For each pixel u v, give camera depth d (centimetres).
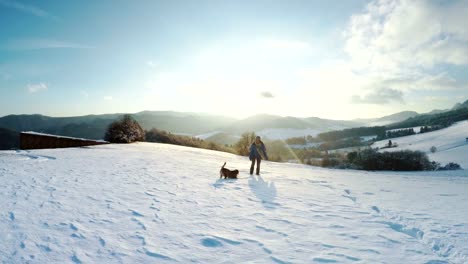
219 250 393
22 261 335
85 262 340
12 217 488
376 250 406
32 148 2269
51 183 792
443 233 484
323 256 382
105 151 1864
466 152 8344
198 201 665
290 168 1853
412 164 4872
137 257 360
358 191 930
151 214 543
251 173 1197
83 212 534
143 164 1309
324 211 618
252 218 548
